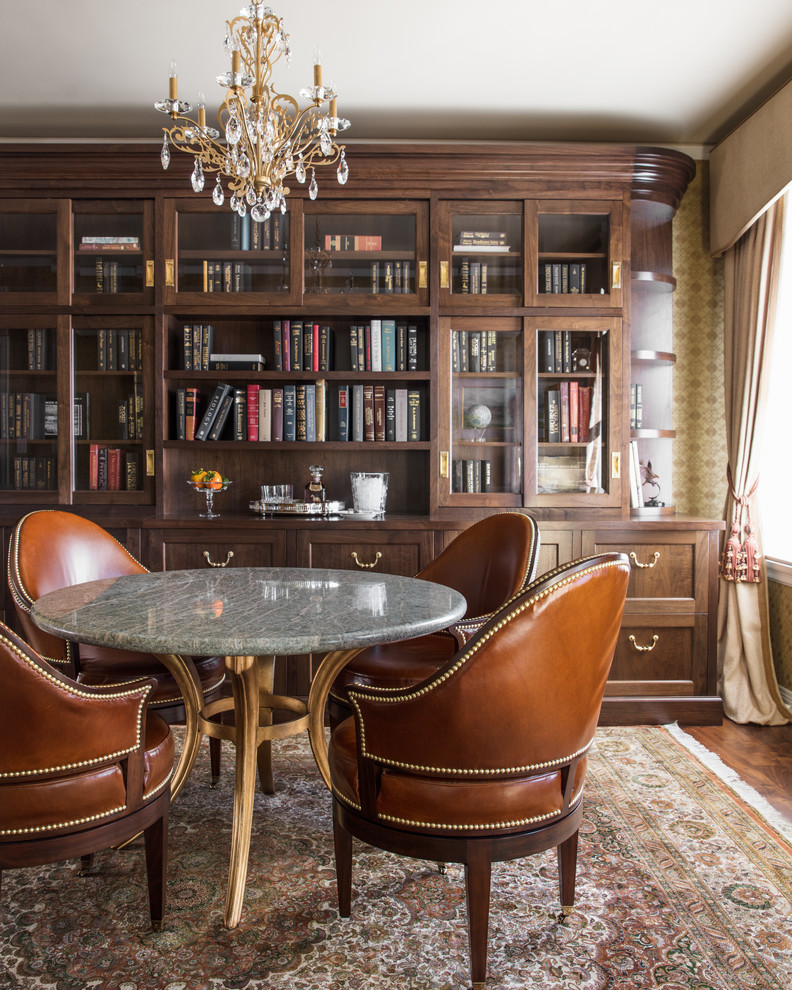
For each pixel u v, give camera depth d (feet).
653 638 10.41
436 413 10.82
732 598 10.90
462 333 10.86
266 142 6.42
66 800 4.65
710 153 11.86
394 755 4.71
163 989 4.84
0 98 10.57
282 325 11.11
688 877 6.32
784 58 9.54
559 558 10.48
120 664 7.35
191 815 7.50
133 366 10.80
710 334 12.21
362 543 10.36
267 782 7.97
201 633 4.85
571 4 8.38
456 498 10.85
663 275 11.21
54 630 5.17
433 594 6.37
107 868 6.43
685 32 8.95
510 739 4.57
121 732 4.88
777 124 9.71
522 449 10.82
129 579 7.24
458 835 4.66
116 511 10.83
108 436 10.84
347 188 10.70
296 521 10.33
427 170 10.55
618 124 11.41
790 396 11.32
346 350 11.82
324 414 11.14
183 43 9.14
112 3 8.32
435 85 10.21
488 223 10.79
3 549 10.52
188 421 11.08
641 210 11.44
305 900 5.95
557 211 10.71
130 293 10.76
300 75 9.93
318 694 6.48
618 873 6.38
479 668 4.42
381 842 4.87
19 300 10.77
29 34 8.93
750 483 10.80
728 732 10.20
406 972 5.04
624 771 8.66
